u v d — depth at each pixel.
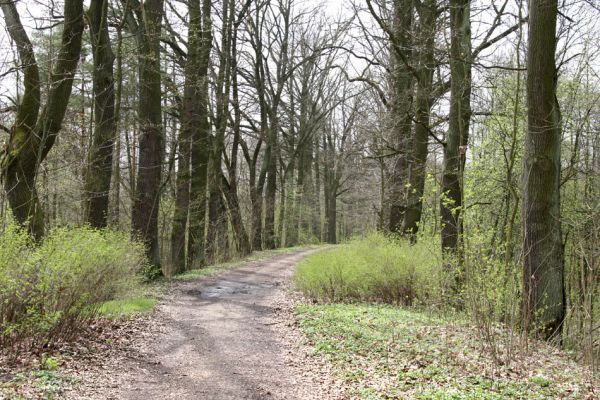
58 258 8.57
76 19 12.98
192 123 22.20
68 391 6.39
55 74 12.73
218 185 27.64
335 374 7.81
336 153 49.00
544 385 7.08
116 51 17.36
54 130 12.88
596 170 15.14
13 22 12.34
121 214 31.69
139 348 9.09
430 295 12.77
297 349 9.48
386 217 31.78
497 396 6.46
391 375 7.53
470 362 8.10
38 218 12.44
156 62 18.42
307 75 40.12
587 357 8.95
